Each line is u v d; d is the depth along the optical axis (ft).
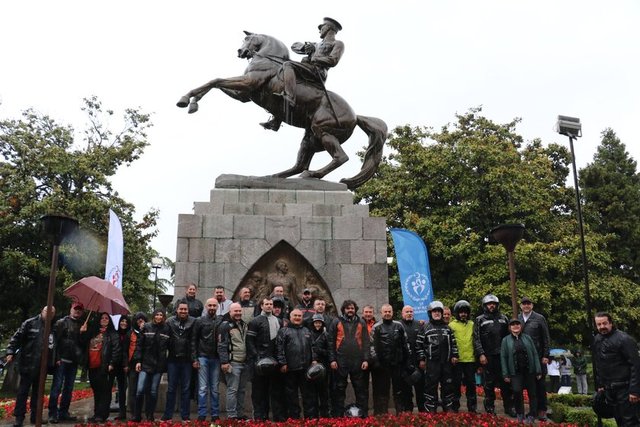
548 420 26.50
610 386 21.76
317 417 23.93
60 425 24.94
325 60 35.22
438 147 72.23
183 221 31.50
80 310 26.25
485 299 27.27
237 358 24.71
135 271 75.87
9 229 64.03
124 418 26.43
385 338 24.93
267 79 34.50
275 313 24.94
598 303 62.90
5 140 68.33
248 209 32.73
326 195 34.06
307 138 36.88
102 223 69.97
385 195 72.64
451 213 67.46
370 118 37.04
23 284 67.31
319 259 32.07
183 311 25.26
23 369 24.32
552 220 68.74
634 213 89.20
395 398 25.55
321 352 24.45
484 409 29.30
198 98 32.76
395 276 68.44
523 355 24.86
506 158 68.23
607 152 98.94
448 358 25.66
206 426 21.43
